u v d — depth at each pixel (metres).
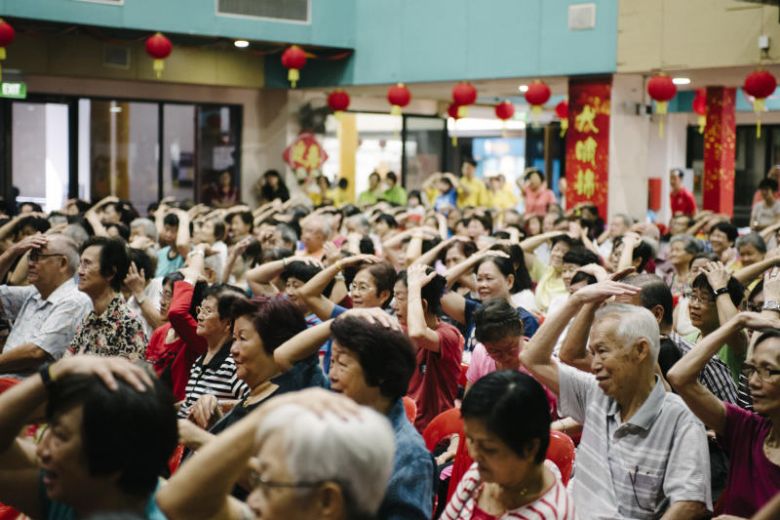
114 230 8.29
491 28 12.66
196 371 4.17
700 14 10.89
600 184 12.07
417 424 4.53
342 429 1.69
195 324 4.63
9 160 13.45
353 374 2.74
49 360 4.81
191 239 8.62
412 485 2.68
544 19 12.17
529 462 2.57
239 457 1.93
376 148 16.50
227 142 15.22
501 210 13.20
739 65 10.62
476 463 2.82
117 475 1.95
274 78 14.82
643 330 3.09
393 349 2.75
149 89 14.45
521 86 13.68
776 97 16.03
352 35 13.96
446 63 13.12
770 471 3.02
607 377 3.09
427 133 17.14
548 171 19.25
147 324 5.61
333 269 4.75
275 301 3.40
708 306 4.61
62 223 8.12
